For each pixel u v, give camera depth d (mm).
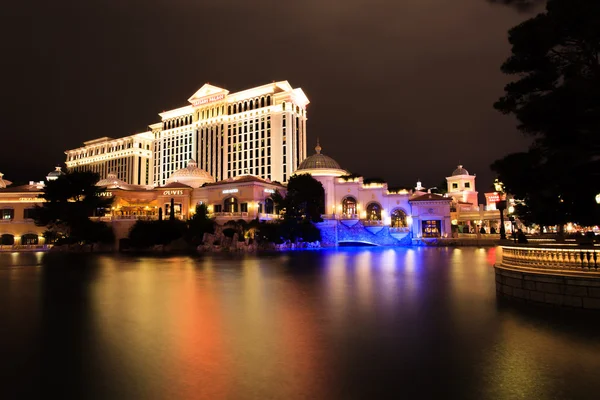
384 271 27484
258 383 7566
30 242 74500
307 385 7465
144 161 165750
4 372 8234
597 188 16172
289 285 20672
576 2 15594
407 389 7301
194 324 12195
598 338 10492
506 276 16531
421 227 83625
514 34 17812
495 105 18844
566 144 16562
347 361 8789
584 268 14234
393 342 10180
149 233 64312
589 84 14922
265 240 64375
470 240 72562
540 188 17062
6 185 108938
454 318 12805
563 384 7555
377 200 85562
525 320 12461
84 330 11578
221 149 148000
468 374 8039
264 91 143125
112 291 19094
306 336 10789
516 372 8148
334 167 88750
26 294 18391
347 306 14852
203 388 7352
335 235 73750
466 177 119375
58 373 8148
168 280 23344
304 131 149125
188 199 79938
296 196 69000
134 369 8359
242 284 21203
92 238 64750
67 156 188500
